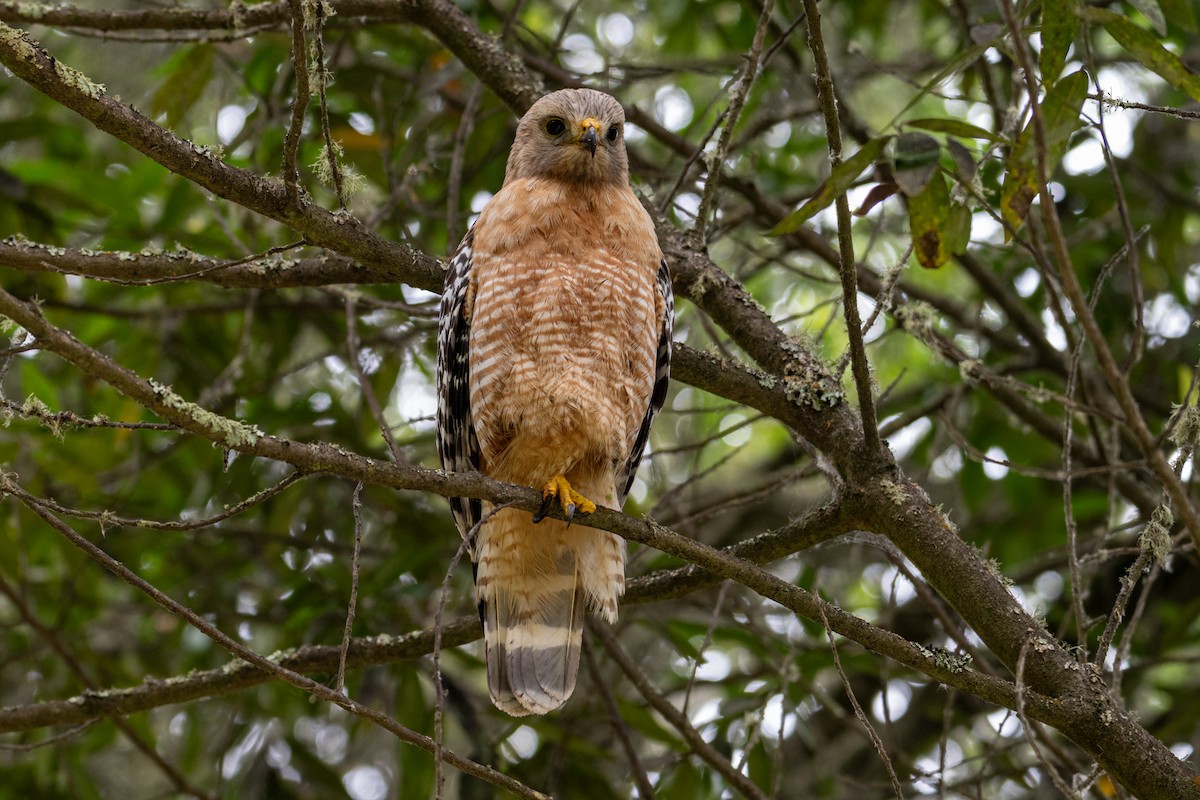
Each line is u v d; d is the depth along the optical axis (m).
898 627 13.14
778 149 14.53
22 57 6.66
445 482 6.68
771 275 15.67
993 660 12.09
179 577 12.73
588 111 9.15
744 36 14.23
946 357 10.95
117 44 15.02
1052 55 6.00
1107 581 12.88
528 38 13.47
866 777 13.48
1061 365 12.21
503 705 8.55
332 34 12.52
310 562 12.53
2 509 11.93
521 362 8.49
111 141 13.84
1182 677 14.38
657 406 9.34
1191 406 7.00
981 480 13.08
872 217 13.60
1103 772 7.39
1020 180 6.14
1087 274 13.33
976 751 13.36
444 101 13.02
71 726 12.16
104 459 12.43
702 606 12.44
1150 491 12.23
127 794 14.55
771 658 11.42
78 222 12.79
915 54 15.38
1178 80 5.80
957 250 6.22
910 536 7.71
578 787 11.80
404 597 11.85
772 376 8.52
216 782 12.15
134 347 13.07
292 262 8.62
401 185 10.67
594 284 8.49
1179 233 13.42
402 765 11.56
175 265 8.29
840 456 8.05
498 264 8.56
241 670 8.95
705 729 11.46
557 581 8.75
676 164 13.45
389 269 8.27
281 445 6.24
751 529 15.09
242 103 13.53
